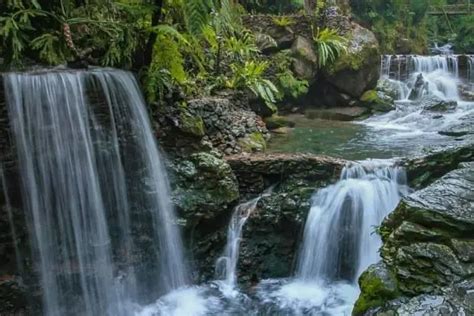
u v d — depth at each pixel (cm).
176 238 486
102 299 439
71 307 421
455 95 1042
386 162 529
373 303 324
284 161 536
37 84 394
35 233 401
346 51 912
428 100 957
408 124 830
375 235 491
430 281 316
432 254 328
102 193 438
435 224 348
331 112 884
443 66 1122
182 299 480
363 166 520
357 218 500
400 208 376
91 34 478
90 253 430
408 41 1316
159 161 492
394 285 324
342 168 522
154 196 475
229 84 701
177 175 498
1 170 382
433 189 390
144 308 464
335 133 752
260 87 746
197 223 495
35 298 405
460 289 305
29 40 432
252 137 632
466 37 1442
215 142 574
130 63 495
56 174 407
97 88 432
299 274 513
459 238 340
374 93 939
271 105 777
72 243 420
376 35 1273
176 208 484
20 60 421
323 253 504
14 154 387
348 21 977
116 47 476
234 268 514
